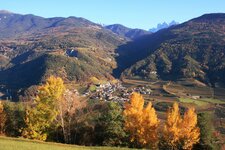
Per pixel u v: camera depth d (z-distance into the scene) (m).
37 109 63.00
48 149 42.94
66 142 64.56
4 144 42.28
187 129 61.19
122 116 63.06
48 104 63.09
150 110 61.62
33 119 62.91
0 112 69.62
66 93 65.94
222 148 66.62
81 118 66.75
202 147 64.62
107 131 62.06
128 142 62.44
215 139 68.38
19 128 70.12
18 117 70.69
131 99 61.97
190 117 61.06
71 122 66.56
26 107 69.81
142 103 62.03
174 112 61.53
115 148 51.88
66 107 65.62
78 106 66.81
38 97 63.09
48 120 63.41
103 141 62.56
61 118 64.00
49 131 64.31
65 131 65.75
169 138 61.34
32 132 62.78
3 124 69.69
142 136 61.25
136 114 61.25
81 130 65.75
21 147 41.44
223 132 125.00
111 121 61.88
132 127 61.41
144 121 61.22
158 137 62.25
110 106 62.81
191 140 61.38
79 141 65.25
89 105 71.19
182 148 61.75
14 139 51.69
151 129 61.25
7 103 74.06
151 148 61.72
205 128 64.50
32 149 41.03
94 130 64.81
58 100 63.69
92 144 63.94
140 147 61.94
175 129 60.81
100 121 63.94
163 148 62.72
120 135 62.06
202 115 65.25
